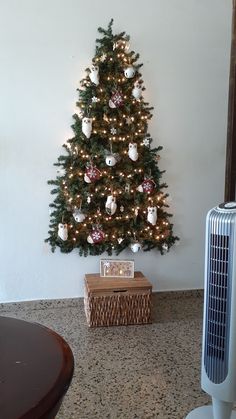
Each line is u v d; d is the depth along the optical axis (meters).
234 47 3.15
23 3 2.80
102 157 2.94
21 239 3.03
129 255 3.21
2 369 0.87
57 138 2.97
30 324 1.14
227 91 3.21
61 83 2.93
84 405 1.87
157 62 3.05
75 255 3.13
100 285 2.78
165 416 1.79
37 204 3.01
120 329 2.74
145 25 3.00
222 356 1.56
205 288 1.61
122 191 2.99
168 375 2.13
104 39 2.88
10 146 2.92
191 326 2.78
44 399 0.76
